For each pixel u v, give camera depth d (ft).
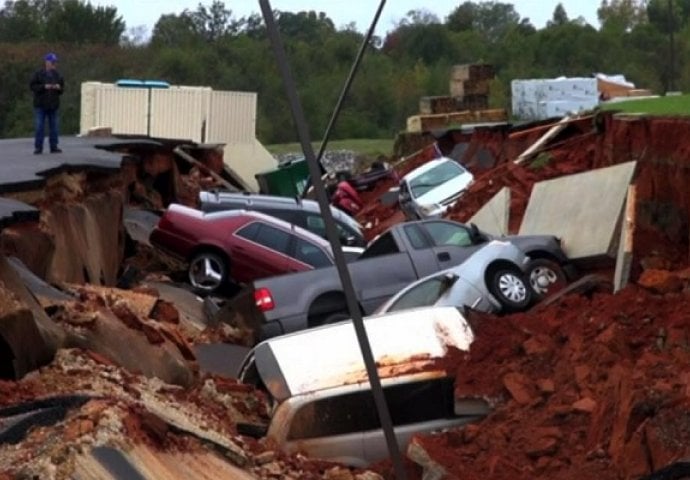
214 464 35.12
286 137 219.00
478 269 61.77
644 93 185.26
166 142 128.16
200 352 61.46
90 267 75.41
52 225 67.87
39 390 38.01
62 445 30.27
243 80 222.69
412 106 246.68
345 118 238.48
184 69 220.64
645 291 50.49
